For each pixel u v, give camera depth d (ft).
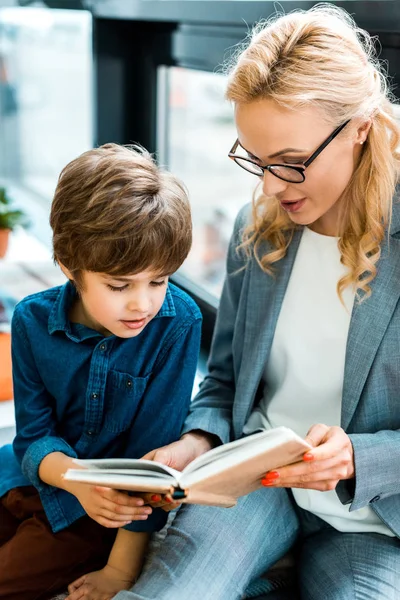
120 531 4.32
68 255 3.80
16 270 7.74
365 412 3.97
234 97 3.63
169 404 4.35
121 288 3.81
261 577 4.45
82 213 3.67
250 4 5.18
